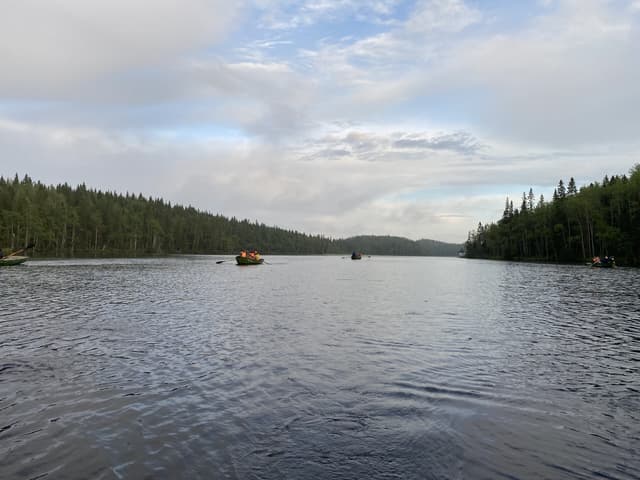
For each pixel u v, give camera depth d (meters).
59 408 8.97
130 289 33.22
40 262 74.75
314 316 21.47
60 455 6.96
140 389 10.20
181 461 6.78
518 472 6.47
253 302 26.98
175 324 18.59
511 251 149.12
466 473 6.43
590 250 96.94
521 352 14.01
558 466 6.66
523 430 7.98
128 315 20.86
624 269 74.62
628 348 14.64
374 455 6.98
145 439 7.55
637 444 7.45
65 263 72.94
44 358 12.81
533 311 23.86
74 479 6.24
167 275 50.44
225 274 57.06
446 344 15.15
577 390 10.27
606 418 8.59
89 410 8.87
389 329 18.00
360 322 19.77
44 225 111.88
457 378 11.16
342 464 6.70
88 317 20.14
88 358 12.86
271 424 8.21
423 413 8.77
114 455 6.96
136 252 150.25
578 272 66.25
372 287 41.00
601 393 10.06
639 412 8.91
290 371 11.70
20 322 18.67
